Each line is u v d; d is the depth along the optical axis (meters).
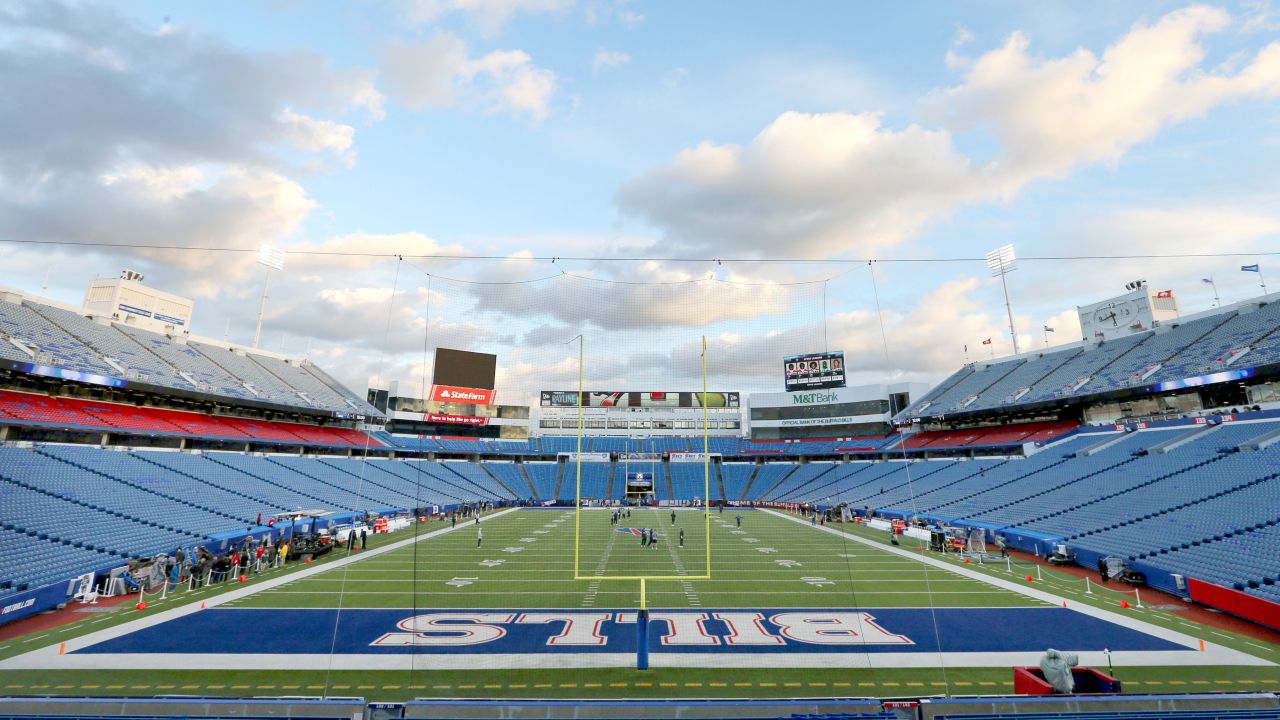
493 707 5.93
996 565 22.20
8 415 25.94
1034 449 38.38
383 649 11.77
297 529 27.00
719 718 5.95
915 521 32.59
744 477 58.91
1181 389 32.78
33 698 5.79
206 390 35.59
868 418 58.28
